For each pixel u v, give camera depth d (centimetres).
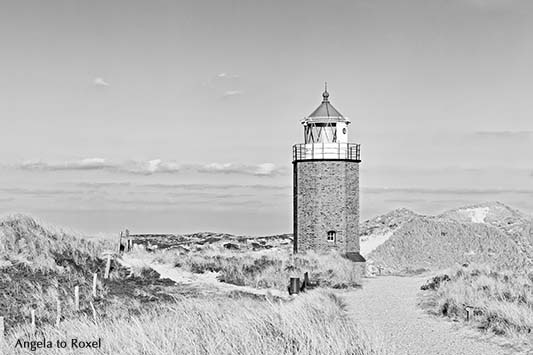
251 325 1581
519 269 5009
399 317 2705
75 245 3772
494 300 2745
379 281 4556
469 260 7050
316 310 2245
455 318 2606
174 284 3619
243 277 3916
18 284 2900
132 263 3825
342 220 5397
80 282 3169
